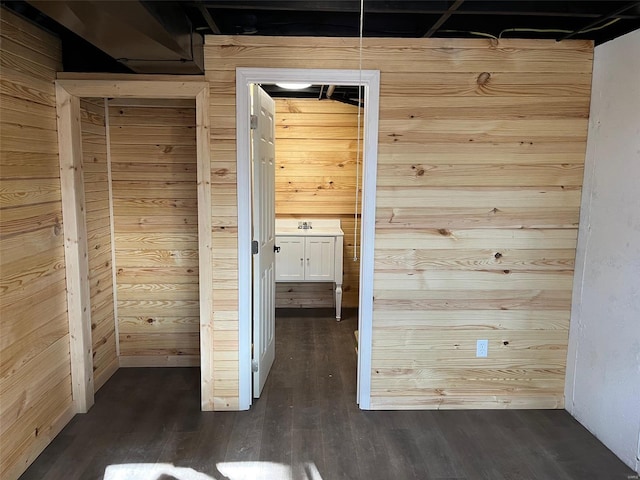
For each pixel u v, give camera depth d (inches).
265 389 122.1
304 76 99.3
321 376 130.6
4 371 80.9
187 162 127.0
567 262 108.3
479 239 107.0
